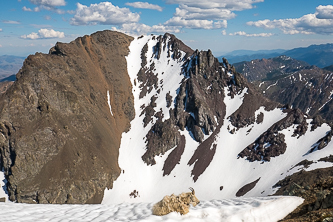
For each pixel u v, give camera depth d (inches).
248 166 5201.8
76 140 5162.4
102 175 5032.0
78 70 6427.2
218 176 5231.3
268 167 4926.2
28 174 4473.4
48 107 5108.3
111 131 6161.4
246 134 5984.3
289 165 4692.4
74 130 5300.2
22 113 4906.5
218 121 6427.2
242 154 5467.5
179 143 6156.5
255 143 5585.6
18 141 4564.5
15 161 4458.7
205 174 5349.4
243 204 794.8
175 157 5900.6
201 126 6264.8
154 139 6250.0
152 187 5393.7
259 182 4643.2
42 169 4566.9
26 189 4298.7
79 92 5969.5
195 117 6348.4
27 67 5438.0
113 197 4948.3
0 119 4685.0
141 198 5108.3
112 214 724.7
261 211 743.1
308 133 5275.6
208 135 6220.5
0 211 693.3
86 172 4830.2
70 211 750.5
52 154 4746.6
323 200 762.2
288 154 5007.4
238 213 712.4
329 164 4106.8
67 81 5905.5
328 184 884.6
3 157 4704.7
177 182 5369.1
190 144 6122.1
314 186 925.8
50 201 4286.4
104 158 5354.3
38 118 5019.7
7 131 4749.0
